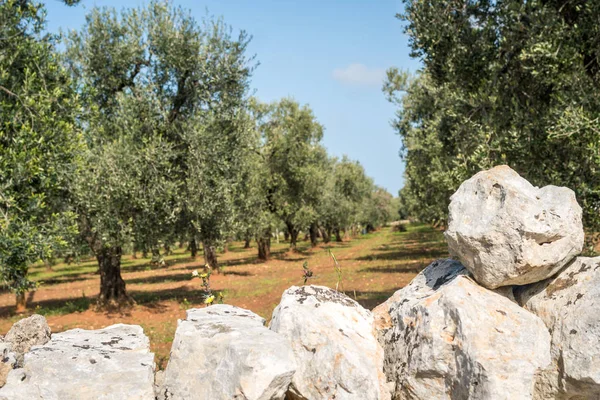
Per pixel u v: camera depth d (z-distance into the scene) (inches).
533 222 170.2
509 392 154.0
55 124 401.4
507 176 186.5
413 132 1074.7
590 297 167.5
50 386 151.7
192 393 158.1
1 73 386.3
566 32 368.2
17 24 416.8
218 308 204.4
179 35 732.0
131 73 759.7
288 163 1541.6
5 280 363.9
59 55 490.6
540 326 169.9
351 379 159.3
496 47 418.3
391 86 1187.3
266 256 1649.9
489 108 412.8
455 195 193.9
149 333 569.0
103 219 647.1
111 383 154.8
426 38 432.5
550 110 364.8
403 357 176.1
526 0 391.2
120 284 781.9
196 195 699.4
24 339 190.1
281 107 1573.6
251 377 149.4
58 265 2094.0
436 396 166.7
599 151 328.5
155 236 695.7
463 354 161.3
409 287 208.4
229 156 754.8
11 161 346.9
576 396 162.6
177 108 746.2
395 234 3019.2
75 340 191.6
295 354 169.3
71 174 423.5
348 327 177.6
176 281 1165.1
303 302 184.4
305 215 1621.6
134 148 681.0
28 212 368.5
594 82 378.9
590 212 358.3
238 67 752.3
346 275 1008.2
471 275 190.2
